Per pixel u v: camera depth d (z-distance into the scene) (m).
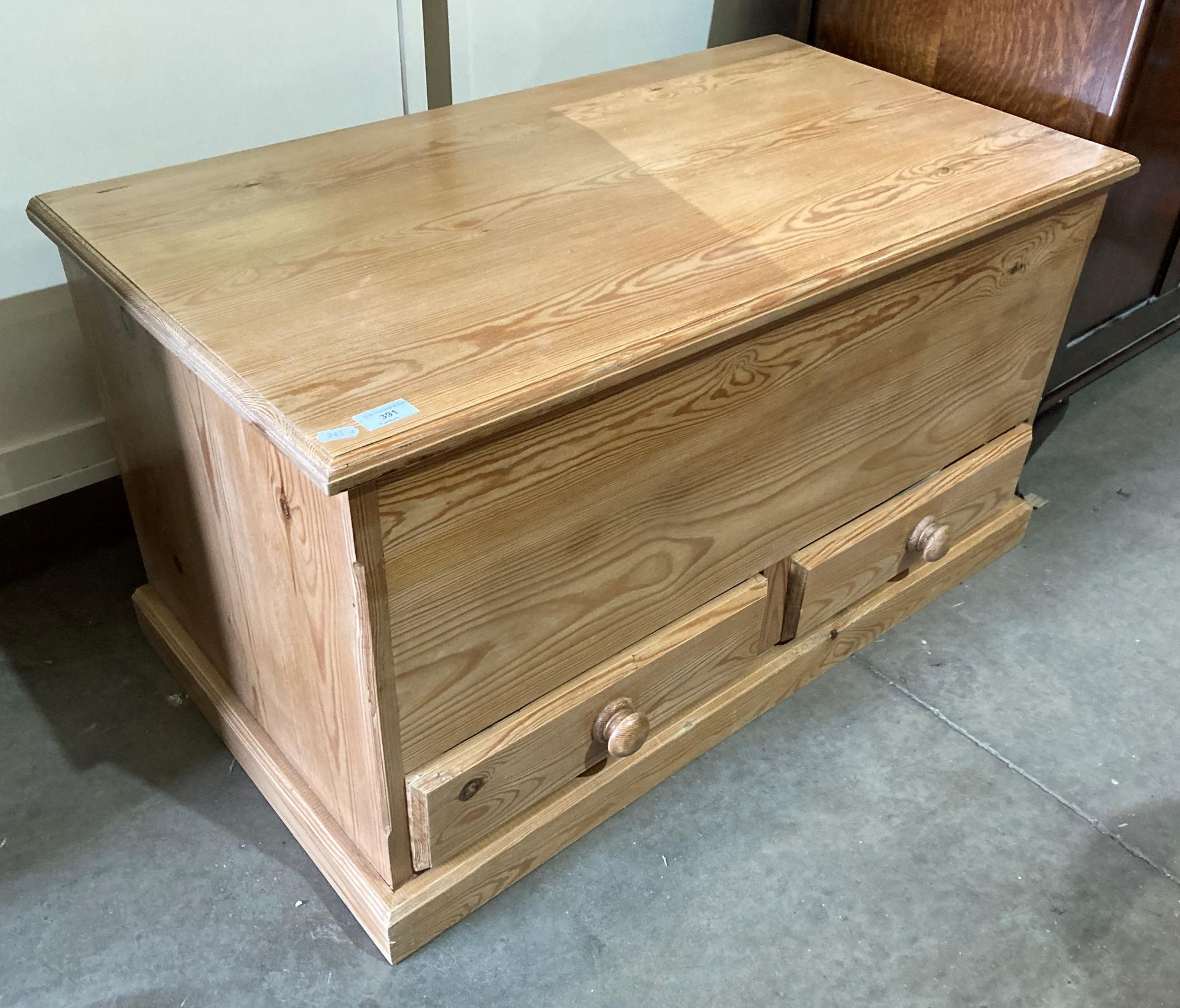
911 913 1.01
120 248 0.91
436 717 0.85
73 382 1.25
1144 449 1.63
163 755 1.13
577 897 1.01
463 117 1.18
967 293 1.09
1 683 1.20
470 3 1.31
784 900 1.02
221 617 1.04
